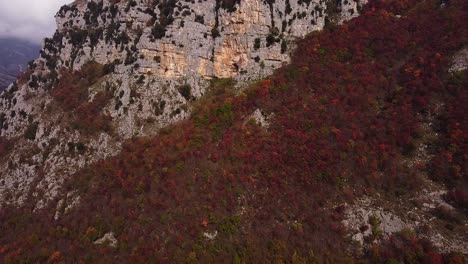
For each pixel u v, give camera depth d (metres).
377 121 54.06
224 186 49.75
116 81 68.25
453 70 56.50
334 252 41.88
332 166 49.66
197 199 48.41
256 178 50.69
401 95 56.56
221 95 67.00
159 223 46.38
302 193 47.91
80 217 49.50
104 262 43.28
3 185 61.56
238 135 57.03
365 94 59.06
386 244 41.34
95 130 62.16
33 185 58.09
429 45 63.28
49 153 62.31
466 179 44.72
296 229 44.19
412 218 43.03
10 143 69.31
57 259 44.44
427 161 48.72
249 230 44.97
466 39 59.47
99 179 54.56
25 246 47.38
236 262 41.50
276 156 52.44
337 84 62.22
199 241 43.94
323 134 53.81
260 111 60.66
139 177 52.50
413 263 38.53
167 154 55.31
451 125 49.81
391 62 63.97
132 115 63.25
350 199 46.38
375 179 47.97
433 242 40.09
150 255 42.84
